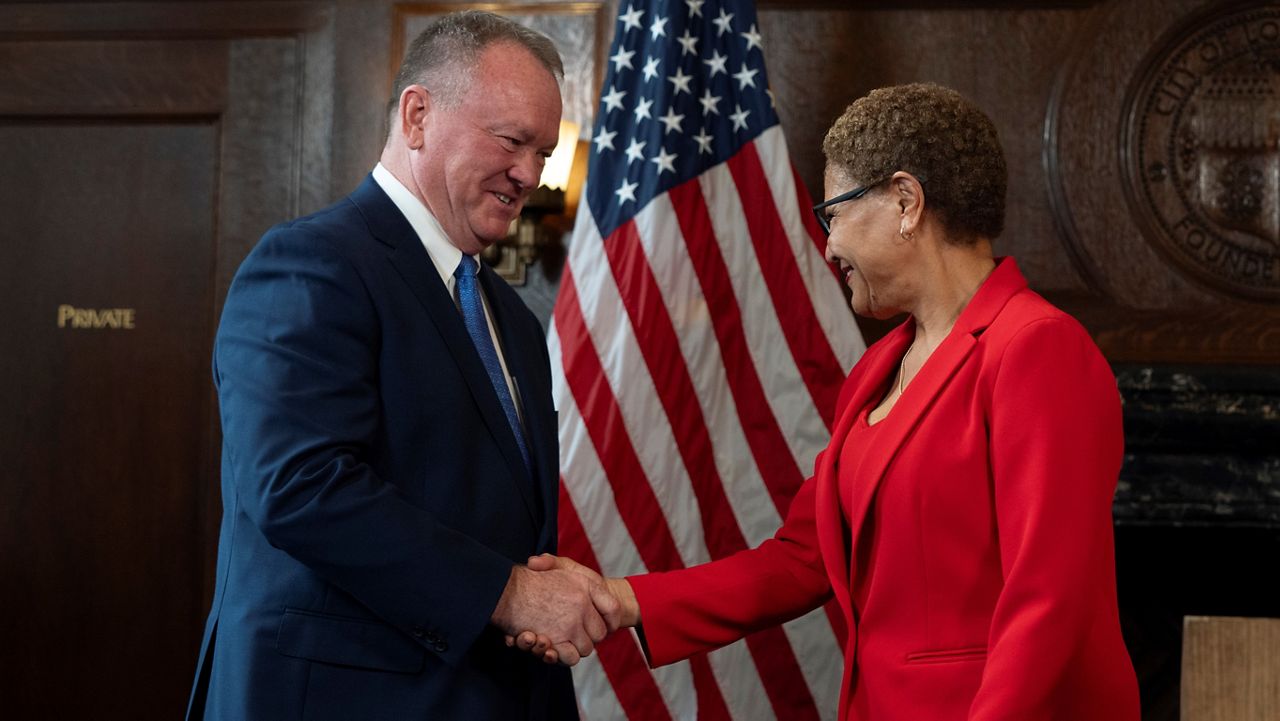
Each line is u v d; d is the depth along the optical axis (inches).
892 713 60.4
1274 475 129.1
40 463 151.0
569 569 70.2
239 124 150.2
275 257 65.6
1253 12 138.3
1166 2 139.2
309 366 62.2
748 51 123.6
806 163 142.2
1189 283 138.1
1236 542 133.6
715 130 122.4
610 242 119.3
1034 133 140.9
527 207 138.9
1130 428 130.6
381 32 148.2
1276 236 137.2
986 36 141.5
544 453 73.0
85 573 149.6
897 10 142.6
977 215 63.9
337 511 59.8
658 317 117.0
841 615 116.9
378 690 62.4
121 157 152.4
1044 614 54.5
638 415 115.6
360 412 62.7
